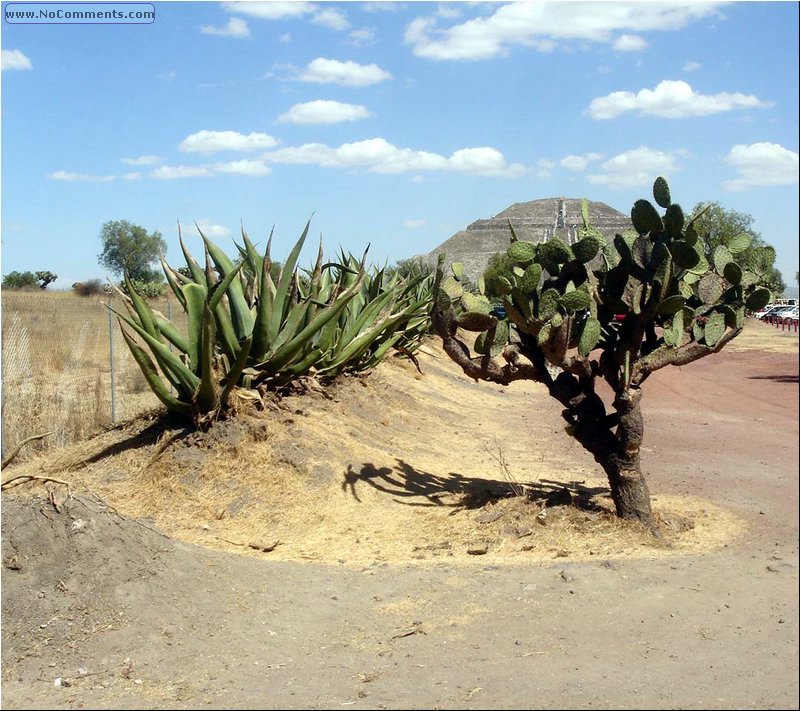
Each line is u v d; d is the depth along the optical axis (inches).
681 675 189.6
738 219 1460.4
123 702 179.6
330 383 492.1
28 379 524.4
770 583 246.7
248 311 417.7
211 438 362.3
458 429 520.4
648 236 306.5
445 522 314.3
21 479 302.4
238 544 295.7
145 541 241.0
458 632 214.5
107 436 396.5
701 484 378.6
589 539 291.0
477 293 331.9
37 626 207.3
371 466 377.4
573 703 176.6
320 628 217.6
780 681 185.6
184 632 212.2
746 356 1122.0
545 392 780.0
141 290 807.1
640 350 326.3
